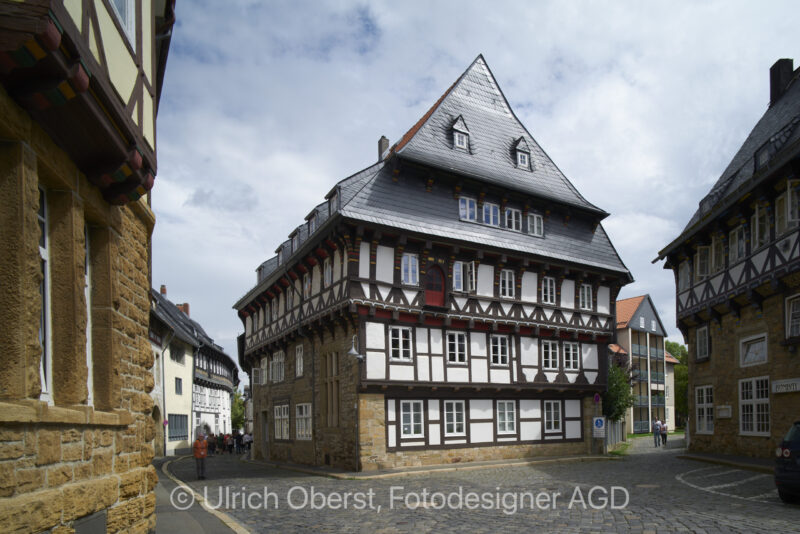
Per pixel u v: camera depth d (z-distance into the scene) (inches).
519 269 1002.1
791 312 741.3
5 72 168.7
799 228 693.9
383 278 864.9
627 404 1370.6
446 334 919.0
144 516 291.0
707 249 966.4
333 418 915.4
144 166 272.1
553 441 1021.8
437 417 899.4
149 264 348.5
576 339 1069.8
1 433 165.3
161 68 380.5
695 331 1013.8
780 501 450.6
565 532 343.9
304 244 968.3
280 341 1163.9
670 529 340.2
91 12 203.0
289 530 384.5
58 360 216.5
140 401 304.5
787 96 1006.4
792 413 735.7
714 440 935.0
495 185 986.1
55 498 191.2
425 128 988.6
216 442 1829.5
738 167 1006.4
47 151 200.5
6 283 176.1
